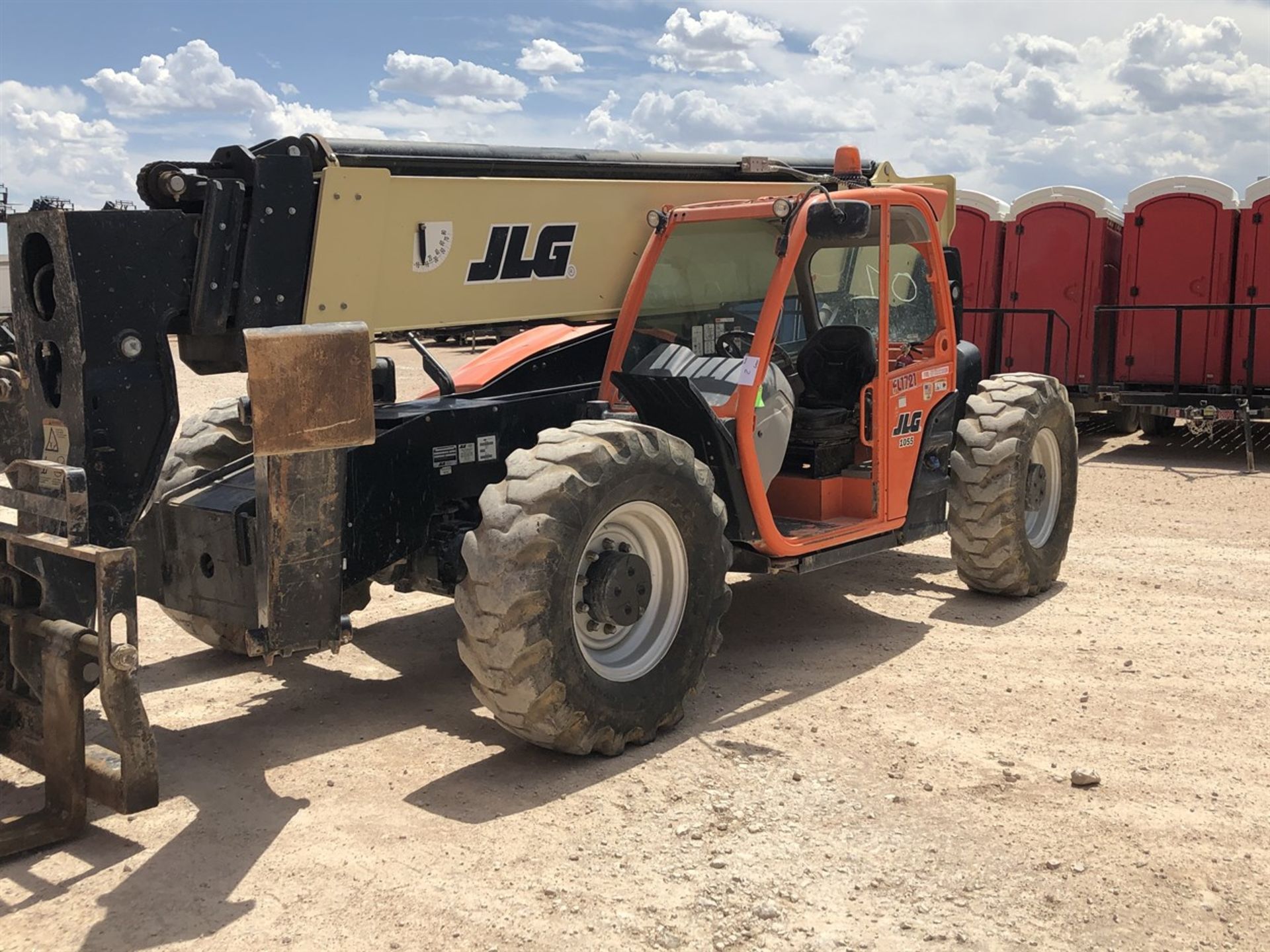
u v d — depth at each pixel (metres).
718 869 3.38
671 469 4.29
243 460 4.62
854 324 5.83
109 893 3.23
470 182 4.54
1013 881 3.32
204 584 4.24
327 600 3.92
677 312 5.48
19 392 4.20
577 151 5.14
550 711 3.96
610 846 3.52
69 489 3.36
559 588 3.91
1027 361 12.66
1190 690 4.91
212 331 3.88
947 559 7.41
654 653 4.37
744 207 5.09
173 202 3.79
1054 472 6.57
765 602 6.34
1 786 3.90
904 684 4.99
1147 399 11.57
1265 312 11.43
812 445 5.52
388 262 4.33
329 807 3.80
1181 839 3.58
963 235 12.91
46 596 3.57
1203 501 9.27
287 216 3.95
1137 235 11.95
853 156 6.11
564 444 4.10
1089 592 6.55
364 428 3.78
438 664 5.32
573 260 5.04
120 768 3.46
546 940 3.01
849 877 3.34
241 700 4.85
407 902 3.19
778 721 4.55
